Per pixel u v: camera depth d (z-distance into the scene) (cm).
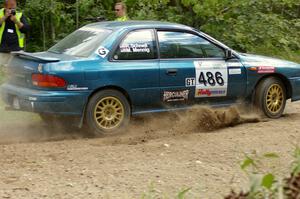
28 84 959
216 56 1060
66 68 930
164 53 1012
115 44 974
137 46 991
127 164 775
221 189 677
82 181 704
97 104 952
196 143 891
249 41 1650
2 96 1002
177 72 1012
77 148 862
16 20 1309
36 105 927
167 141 906
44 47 1612
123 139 935
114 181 704
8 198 641
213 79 1046
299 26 1847
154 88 996
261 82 1097
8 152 829
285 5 1889
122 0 1616
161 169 755
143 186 686
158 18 1634
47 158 802
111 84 958
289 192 478
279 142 900
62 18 1619
